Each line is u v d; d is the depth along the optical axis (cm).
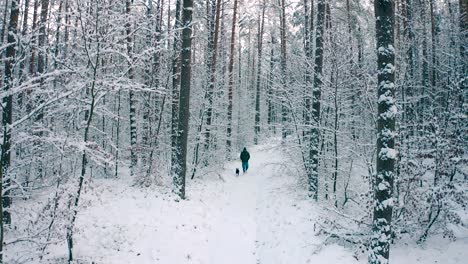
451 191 777
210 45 2177
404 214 840
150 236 939
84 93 848
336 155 1295
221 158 2161
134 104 1712
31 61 1555
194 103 2008
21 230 930
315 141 1357
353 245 896
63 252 827
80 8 753
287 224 1068
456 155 855
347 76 1309
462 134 906
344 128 1380
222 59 2556
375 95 1166
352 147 1230
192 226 1059
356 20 2345
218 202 1410
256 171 2150
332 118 1423
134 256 839
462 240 805
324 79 1342
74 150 762
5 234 904
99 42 775
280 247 935
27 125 746
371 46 1720
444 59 1839
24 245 863
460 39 1680
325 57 1408
